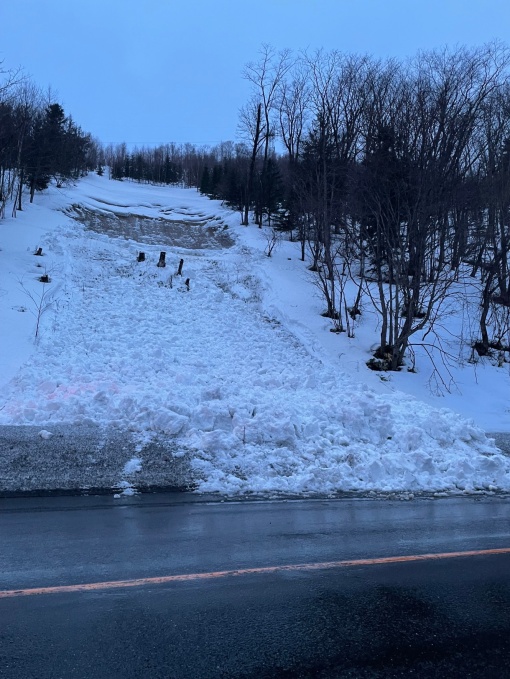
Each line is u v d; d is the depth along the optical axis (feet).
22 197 128.47
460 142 70.49
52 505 22.90
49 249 91.97
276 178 143.23
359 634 12.23
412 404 44.09
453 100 75.41
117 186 197.77
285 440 32.50
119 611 12.92
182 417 33.17
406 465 30.96
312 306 79.87
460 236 72.64
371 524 21.81
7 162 113.29
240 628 12.28
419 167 62.80
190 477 27.53
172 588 14.42
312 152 108.58
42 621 12.31
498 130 88.94
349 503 25.57
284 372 54.08
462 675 10.86
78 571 15.44
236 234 126.62
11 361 48.42
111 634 11.82
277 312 78.18
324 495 26.96
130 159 320.70
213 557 17.02
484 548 19.03
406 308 63.93
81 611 12.87
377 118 76.23
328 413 36.83
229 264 102.73
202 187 209.05
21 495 24.20
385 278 87.61
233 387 44.62
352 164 81.05
